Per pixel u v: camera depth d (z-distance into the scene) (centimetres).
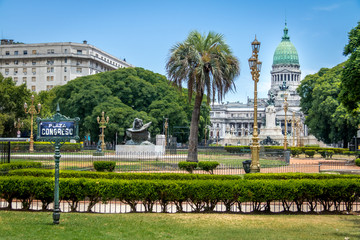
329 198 1878
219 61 3672
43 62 13838
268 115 11119
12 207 1927
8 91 8444
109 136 7694
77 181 1773
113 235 1375
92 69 14262
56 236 1341
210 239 1348
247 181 1831
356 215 1820
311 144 11606
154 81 9119
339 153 6706
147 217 1686
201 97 3738
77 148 6444
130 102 8388
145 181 1800
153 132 7850
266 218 1702
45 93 11156
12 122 8406
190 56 3622
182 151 6694
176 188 1769
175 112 8262
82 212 1797
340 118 6612
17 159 4325
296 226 1556
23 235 1344
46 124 1531
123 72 8675
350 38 3853
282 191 1800
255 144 2827
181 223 1577
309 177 2117
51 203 2003
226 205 1831
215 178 2056
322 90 7606
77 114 8069
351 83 3262
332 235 1421
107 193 1762
